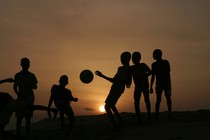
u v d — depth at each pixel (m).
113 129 10.27
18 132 10.02
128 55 10.46
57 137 10.34
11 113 7.54
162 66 10.94
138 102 10.71
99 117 13.66
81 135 10.26
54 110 7.46
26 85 10.18
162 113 12.98
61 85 10.74
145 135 9.04
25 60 10.17
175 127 9.61
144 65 10.70
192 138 8.00
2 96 7.64
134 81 10.73
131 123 11.16
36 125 14.34
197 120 10.52
